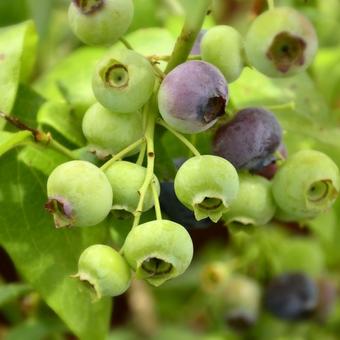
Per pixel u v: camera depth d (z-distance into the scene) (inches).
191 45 11.0
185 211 11.3
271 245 16.1
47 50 16.6
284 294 16.0
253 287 16.3
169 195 11.3
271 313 16.3
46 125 12.3
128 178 10.6
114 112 10.9
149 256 10.2
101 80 10.6
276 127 11.4
